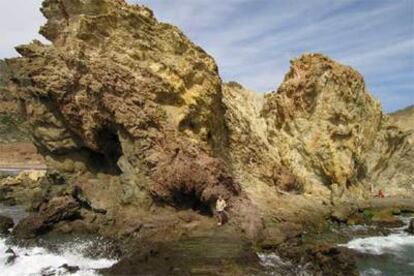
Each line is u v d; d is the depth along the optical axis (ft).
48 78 112.06
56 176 117.19
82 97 111.55
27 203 161.27
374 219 124.26
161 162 102.63
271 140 152.15
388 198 157.69
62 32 119.96
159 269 74.90
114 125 108.68
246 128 137.59
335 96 151.64
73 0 118.73
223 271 74.28
